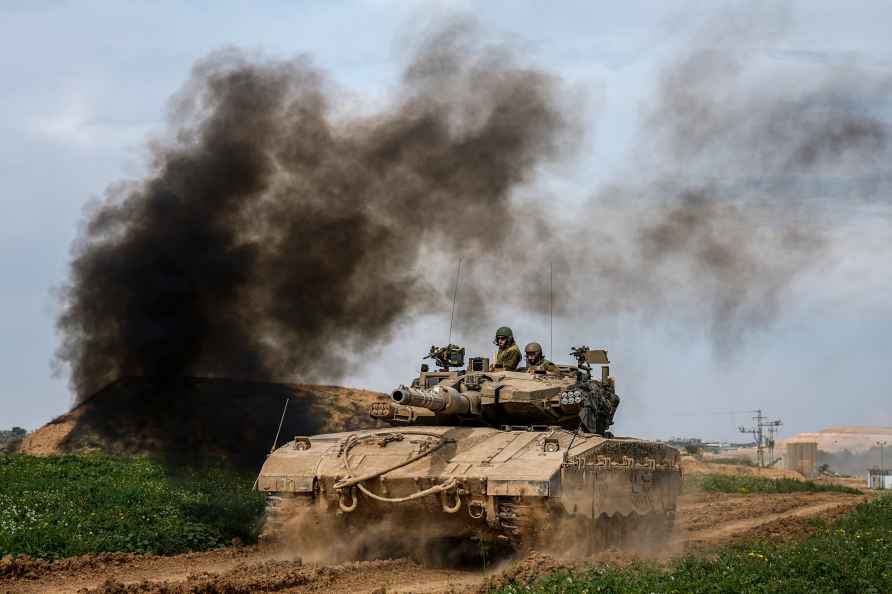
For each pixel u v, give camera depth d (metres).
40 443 76.81
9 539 38.19
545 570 34.38
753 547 42.66
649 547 49.00
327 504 41.19
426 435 42.22
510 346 50.19
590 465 40.34
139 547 40.94
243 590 33.03
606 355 50.09
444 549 44.19
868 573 34.12
